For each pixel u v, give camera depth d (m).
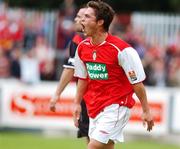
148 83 48.81
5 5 56.03
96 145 21.39
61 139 39.81
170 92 41.19
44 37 50.75
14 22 49.53
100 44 21.25
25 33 50.75
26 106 41.66
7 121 41.84
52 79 48.41
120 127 21.59
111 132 21.41
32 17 51.66
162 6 68.94
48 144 37.06
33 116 41.69
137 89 21.16
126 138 40.91
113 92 21.47
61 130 41.69
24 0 65.69
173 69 50.66
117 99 21.47
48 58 48.75
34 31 50.97
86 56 21.56
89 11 21.23
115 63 21.20
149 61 48.97
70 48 24.53
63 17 50.75
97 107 21.66
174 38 52.34
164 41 52.22
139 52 48.59
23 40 50.41
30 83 44.81
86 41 21.62
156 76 48.97
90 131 22.06
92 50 21.41
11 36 49.19
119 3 68.56
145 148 36.78
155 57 49.50
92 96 21.75
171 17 52.66
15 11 51.78
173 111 41.19
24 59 45.88
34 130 42.06
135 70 21.03
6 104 41.78
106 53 21.19
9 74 47.69
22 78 45.91
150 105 41.09
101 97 21.59
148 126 21.30
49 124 41.53
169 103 41.09
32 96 41.56
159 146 38.25
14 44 49.53
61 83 24.48
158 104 41.09
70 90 40.91
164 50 51.53
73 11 50.75
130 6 68.81
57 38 50.38
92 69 21.53
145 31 52.38
